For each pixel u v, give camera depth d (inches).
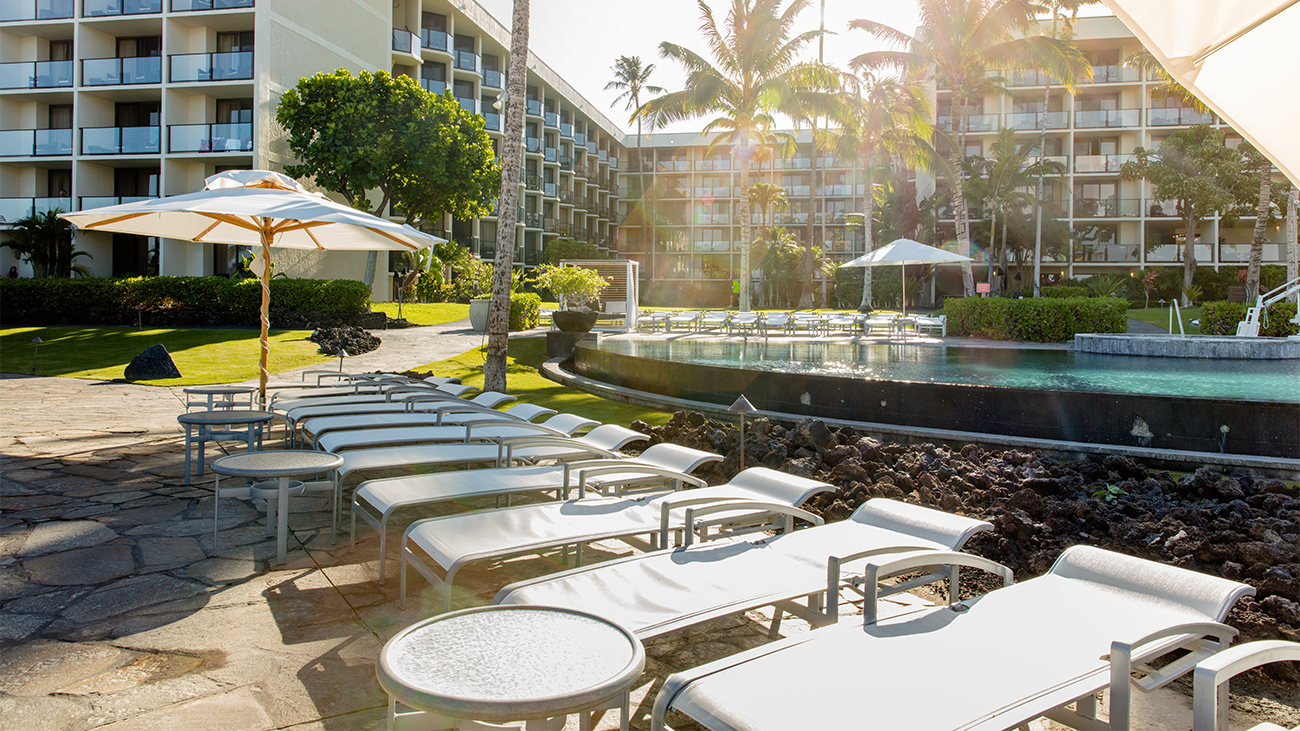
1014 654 73.1
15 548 147.5
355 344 598.9
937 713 62.1
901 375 424.2
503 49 1717.5
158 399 372.8
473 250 1577.3
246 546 152.1
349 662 102.0
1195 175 1429.6
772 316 1038.4
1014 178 1478.8
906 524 115.1
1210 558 133.7
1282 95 101.2
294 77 1025.5
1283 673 99.8
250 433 207.8
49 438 266.8
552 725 62.4
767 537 116.7
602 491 180.1
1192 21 94.3
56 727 84.4
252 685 95.3
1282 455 208.7
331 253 1080.8
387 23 1242.0
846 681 67.6
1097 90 1699.1
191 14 965.8
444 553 106.8
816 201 2204.7
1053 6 1177.4
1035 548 146.7
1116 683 65.5
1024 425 243.9
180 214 275.9
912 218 1713.8
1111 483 193.9
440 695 51.1
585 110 2139.5
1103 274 1549.0
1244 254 1600.6
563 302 925.2
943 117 1738.4
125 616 116.4
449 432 202.7
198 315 746.2
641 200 2369.6
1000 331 773.9
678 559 106.0
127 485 199.8
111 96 1030.4
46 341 608.4
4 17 1006.4
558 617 70.1
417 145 974.4
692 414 282.5
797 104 1117.1
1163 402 222.8
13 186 1059.3
